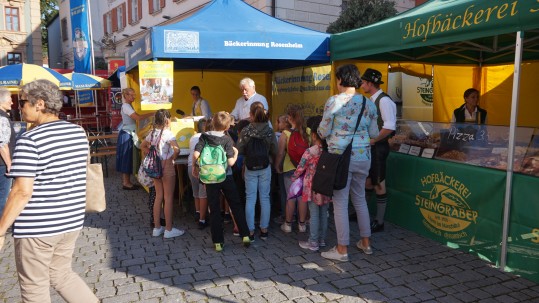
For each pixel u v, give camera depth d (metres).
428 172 4.55
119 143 7.32
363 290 3.43
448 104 7.61
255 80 9.30
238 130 4.96
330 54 5.84
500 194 3.74
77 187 2.50
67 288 2.61
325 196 4.08
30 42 28.58
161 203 4.85
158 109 5.00
